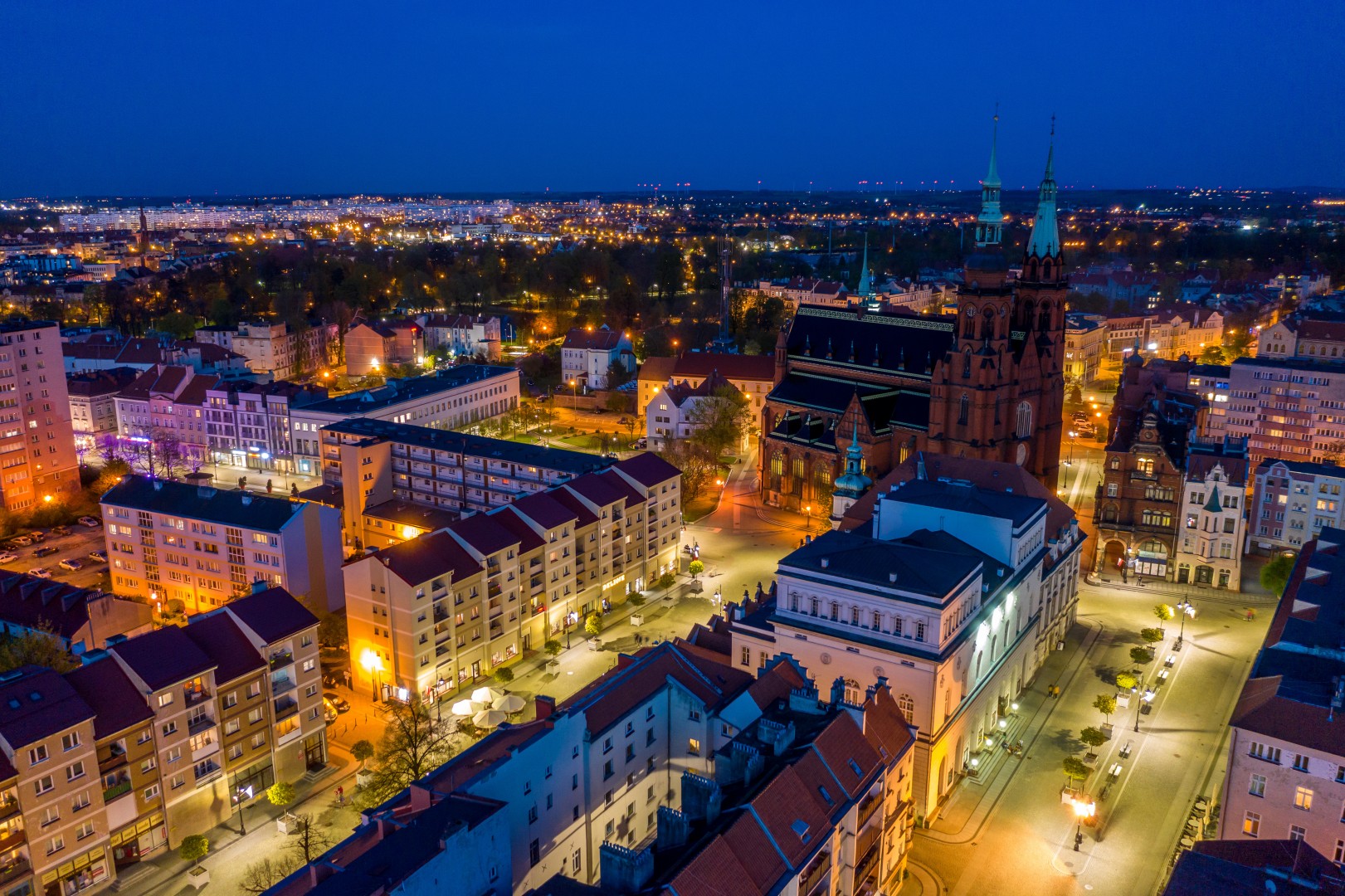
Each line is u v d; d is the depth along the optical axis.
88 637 121.25
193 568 150.00
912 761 95.88
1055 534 134.12
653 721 96.12
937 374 171.88
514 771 79.31
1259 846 69.12
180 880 92.62
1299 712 80.06
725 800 75.75
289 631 106.94
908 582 97.62
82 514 196.75
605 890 67.06
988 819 100.31
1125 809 101.56
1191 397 187.00
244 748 103.69
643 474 160.62
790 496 199.38
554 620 141.62
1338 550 114.44
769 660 96.88
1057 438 184.12
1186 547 159.50
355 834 76.12
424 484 182.62
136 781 94.06
